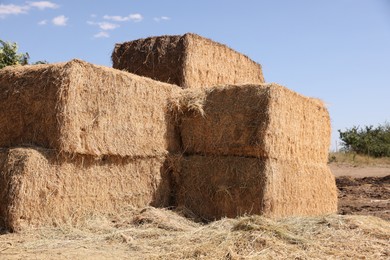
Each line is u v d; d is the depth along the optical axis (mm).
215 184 7938
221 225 6434
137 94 7711
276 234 5656
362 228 6180
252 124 7645
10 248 5398
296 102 8430
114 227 6703
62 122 6465
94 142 6949
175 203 8305
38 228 6227
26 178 6133
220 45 10523
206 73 10055
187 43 9523
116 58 10297
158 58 9734
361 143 29703
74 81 6594
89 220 6836
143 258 5098
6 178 6156
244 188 7621
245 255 5027
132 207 7547
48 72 6613
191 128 8312
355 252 5266
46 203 6367
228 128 7906
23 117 6734
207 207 7977
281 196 7875
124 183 7566
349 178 19250
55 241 5793
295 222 6379
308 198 8852
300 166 8570
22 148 6348
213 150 8055
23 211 6113
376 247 5469
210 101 8148
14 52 11688
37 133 6621
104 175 7238
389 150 28953
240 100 7863
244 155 7762
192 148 8312
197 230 6281
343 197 13734
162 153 8164
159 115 8156
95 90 6977
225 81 10688
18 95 6777
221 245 5352
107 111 7160
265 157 7578
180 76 9469
